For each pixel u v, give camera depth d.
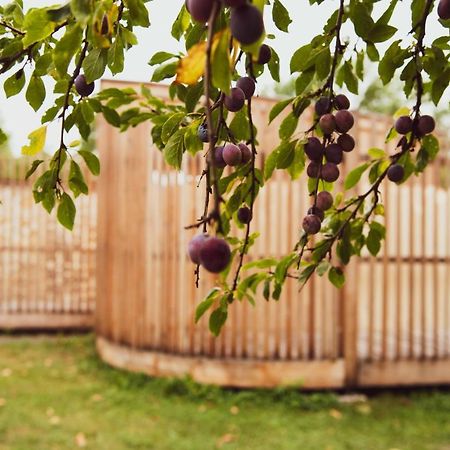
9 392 5.80
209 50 0.80
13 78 1.48
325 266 1.81
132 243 6.18
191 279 5.81
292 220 5.66
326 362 5.70
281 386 5.64
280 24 1.51
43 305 9.32
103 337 6.84
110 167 6.54
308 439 4.67
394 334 7.26
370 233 1.95
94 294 9.18
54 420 5.01
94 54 1.27
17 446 4.41
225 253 0.85
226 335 6.05
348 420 5.13
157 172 5.95
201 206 5.80
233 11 0.82
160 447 4.46
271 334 6.65
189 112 1.46
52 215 9.06
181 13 1.55
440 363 5.97
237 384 5.67
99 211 6.96
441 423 5.14
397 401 5.70
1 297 9.09
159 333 5.98
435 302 5.97
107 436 4.67
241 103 1.33
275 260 1.84
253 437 4.70
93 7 1.02
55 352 7.59
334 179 1.54
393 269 8.38
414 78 1.69
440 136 5.95
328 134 1.53
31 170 1.61
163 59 1.50
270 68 1.62
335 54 1.49
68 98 1.58
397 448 4.55
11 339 8.49
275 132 5.48
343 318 5.75
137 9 1.28
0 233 9.11
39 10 1.08
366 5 1.57
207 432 4.79
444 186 6.00
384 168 2.02
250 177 1.65
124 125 2.11
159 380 5.88
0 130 1.71
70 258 9.12
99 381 6.14
